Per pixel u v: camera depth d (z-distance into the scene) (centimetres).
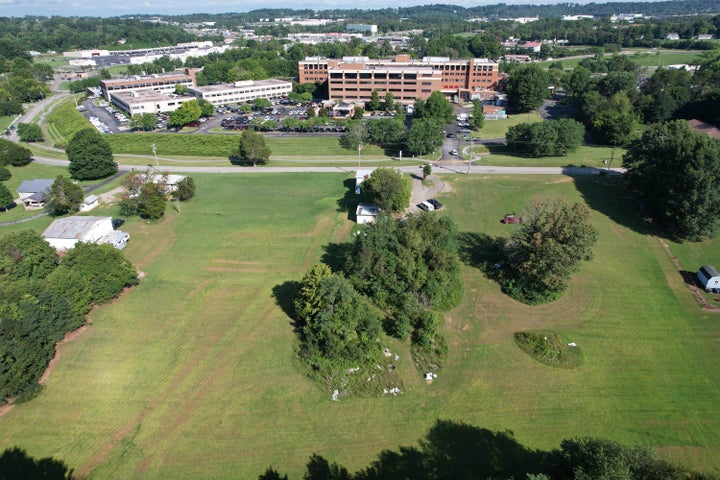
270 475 4669
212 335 6662
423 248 7312
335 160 14712
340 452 4906
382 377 5897
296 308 6619
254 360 6175
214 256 8894
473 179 12412
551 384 5788
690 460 4800
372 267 7300
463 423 5241
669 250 8800
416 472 4694
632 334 6650
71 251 7362
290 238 9531
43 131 19675
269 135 17788
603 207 10531
